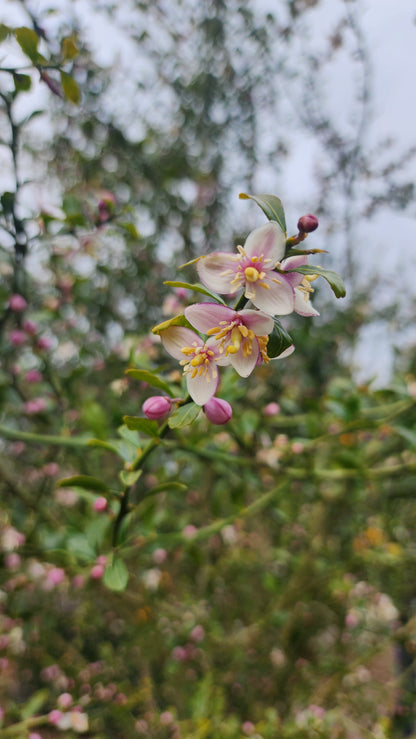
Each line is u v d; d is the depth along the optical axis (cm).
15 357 36
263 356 15
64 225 27
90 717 36
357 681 44
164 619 43
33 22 23
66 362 45
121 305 49
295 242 15
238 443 33
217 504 37
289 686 46
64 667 41
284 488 34
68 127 47
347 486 43
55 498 41
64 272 39
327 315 52
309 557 48
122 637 47
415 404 31
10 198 24
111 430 34
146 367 28
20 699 42
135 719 38
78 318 45
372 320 53
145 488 41
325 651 50
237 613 49
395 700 42
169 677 44
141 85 48
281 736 35
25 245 26
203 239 52
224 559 46
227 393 29
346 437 39
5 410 37
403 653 47
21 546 32
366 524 50
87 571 31
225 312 14
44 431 40
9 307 30
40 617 39
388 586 50
